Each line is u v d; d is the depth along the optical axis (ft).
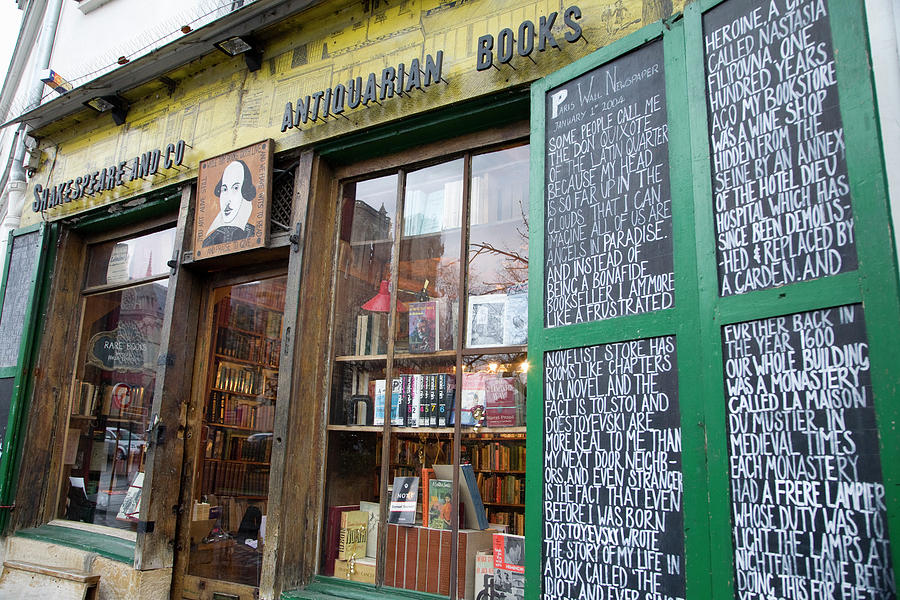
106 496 15.49
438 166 12.10
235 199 13.43
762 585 6.40
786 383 6.57
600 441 8.00
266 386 13.05
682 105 7.98
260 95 13.93
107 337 16.81
